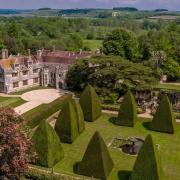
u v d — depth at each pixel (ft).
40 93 320.91
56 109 251.60
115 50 418.31
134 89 264.52
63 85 338.13
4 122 124.67
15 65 325.42
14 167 122.62
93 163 148.66
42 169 151.84
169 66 389.39
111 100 266.57
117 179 152.15
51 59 373.20
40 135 156.87
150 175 139.85
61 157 168.86
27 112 253.24
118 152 183.01
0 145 120.47
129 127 224.53
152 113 248.52
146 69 274.77
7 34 569.64
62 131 193.06
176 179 155.02
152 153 139.85
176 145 196.95
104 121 235.20
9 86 321.11
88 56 345.72
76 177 144.97
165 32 570.87
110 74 264.11
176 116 244.01
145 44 464.65
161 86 358.23
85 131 214.69
